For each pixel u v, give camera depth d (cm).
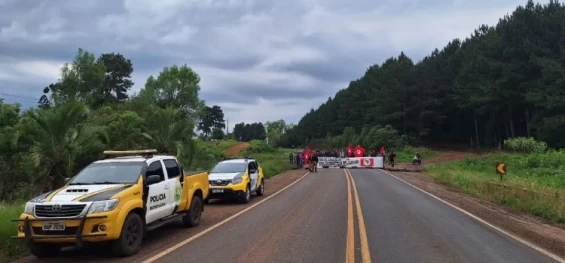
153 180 1048
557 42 5938
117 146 2667
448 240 1067
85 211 872
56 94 5503
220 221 1365
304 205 1730
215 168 1991
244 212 1562
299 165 5128
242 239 1073
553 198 1623
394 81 8519
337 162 5312
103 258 916
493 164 4000
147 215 1024
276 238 1079
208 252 939
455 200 1941
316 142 11638
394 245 1005
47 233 870
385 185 2688
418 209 1622
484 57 6931
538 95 5606
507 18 7619
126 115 3225
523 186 2000
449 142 9131
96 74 5597
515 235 1143
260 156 6981
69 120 2088
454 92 8375
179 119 2894
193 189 1272
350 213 1503
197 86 7625
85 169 1066
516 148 5022
